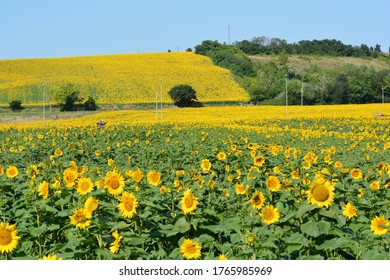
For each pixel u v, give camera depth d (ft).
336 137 128.88
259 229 25.25
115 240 23.91
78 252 23.70
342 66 575.79
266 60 565.94
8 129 167.84
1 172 44.62
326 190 23.84
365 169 56.34
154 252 25.23
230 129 161.68
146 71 431.43
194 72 433.07
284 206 32.04
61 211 29.37
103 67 445.78
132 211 25.49
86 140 123.13
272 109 271.28
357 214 30.25
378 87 402.11
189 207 27.12
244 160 61.36
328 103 390.42
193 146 91.25
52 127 176.55
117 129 156.25
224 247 25.58
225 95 389.80
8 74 426.51
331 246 23.27
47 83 383.86
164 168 59.77
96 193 27.40
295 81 408.46
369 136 128.06
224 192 41.73
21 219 29.01
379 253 23.09
